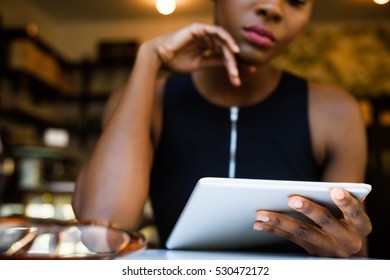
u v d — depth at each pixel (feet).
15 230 1.46
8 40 12.33
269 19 2.66
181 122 3.16
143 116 2.63
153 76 2.78
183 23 14.90
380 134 11.70
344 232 1.74
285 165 3.07
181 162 3.11
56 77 14.10
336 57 14.44
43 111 13.42
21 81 12.57
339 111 3.13
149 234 8.30
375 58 14.33
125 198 2.40
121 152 2.49
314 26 14.71
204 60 2.98
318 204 1.65
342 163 3.10
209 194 1.57
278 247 2.20
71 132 14.39
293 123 3.11
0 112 12.32
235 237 2.05
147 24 15.16
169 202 3.11
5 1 13.05
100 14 14.71
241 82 3.07
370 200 11.03
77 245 1.50
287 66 14.53
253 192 1.57
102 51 14.71
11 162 10.08
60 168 11.00
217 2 2.91
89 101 14.89
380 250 9.95
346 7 13.73
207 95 3.20
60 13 14.64
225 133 3.11
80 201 2.48
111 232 1.52
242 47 2.77
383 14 14.12
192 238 2.03
